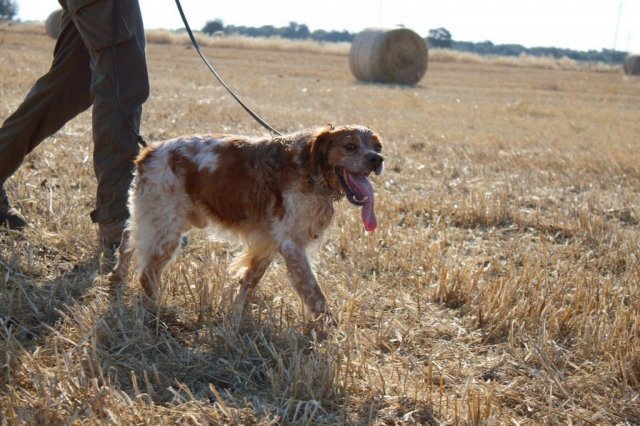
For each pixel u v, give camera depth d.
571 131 15.08
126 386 3.76
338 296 5.12
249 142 4.80
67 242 5.61
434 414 3.66
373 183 8.76
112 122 5.34
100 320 4.19
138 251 4.87
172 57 31.45
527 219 7.51
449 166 10.12
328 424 3.49
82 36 5.29
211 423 3.39
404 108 17.66
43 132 5.77
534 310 4.93
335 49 47.59
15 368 3.71
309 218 4.68
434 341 4.58
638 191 9.47
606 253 6.56
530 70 41.97
